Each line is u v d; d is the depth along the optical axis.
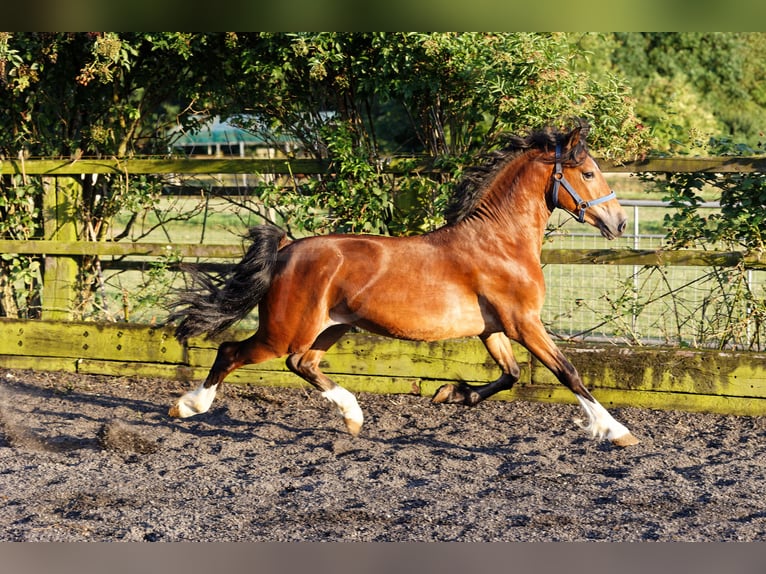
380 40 7.37
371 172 7.53
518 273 5.56
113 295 8.43
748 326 7.16
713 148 7.29
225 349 5.98
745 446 5.94
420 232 7.67
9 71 7.88
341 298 5.63
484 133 7.85
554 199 5.66
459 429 6.40
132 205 8.05
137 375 7.80
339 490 5.09
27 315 8.64
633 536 4.37
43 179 8.30
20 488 5.06
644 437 6.17
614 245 10.33
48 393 7.29
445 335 5.65
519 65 7.09
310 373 5.91
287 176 7.93
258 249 5.70
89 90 8.41
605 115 7.12
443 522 4.57
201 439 6.14
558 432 6.29
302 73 7.83
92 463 5.57
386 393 7.29
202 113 8.41
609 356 6.85
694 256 7.00
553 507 4.80
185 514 4.66
